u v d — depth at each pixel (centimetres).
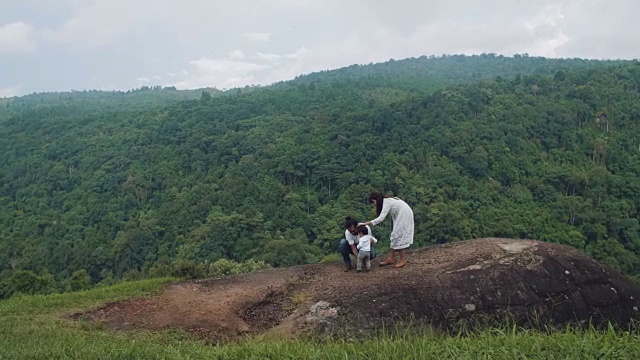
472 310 574
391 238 717
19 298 856
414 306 574
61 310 729
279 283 765
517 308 580
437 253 748
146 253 3722
